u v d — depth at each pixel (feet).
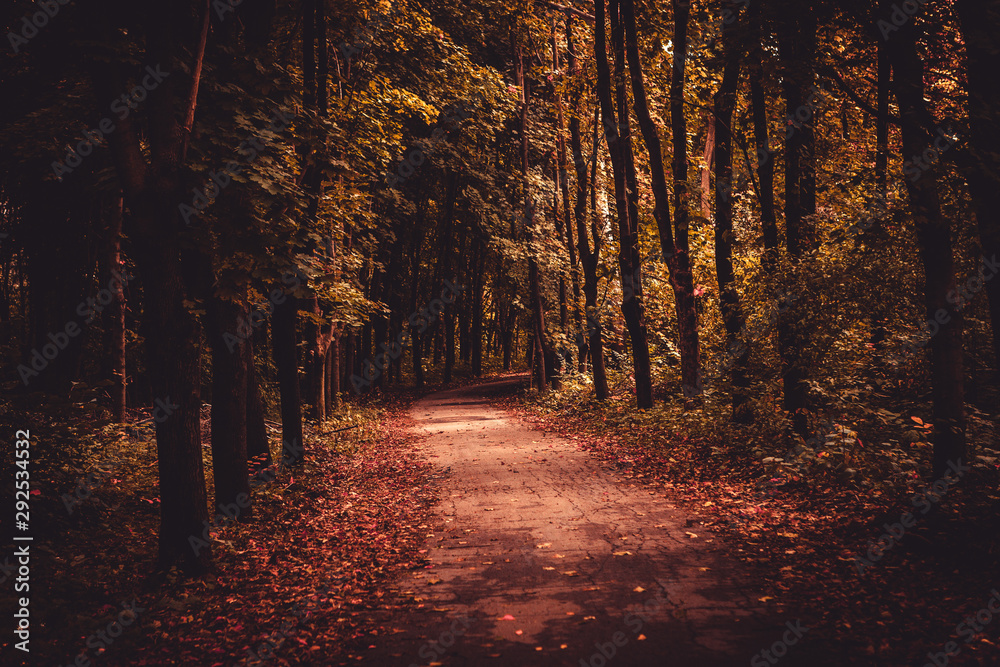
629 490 32.55
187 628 18.22
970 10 19.83
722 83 42.47
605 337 79.61
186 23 26.89
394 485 37.96
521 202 93.86
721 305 42.86
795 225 36.55
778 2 26.40
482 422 70.90
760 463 33.24
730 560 21.18
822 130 43.19
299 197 26.45
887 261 33.86
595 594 18.94
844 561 19.83
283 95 29.50
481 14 72.23
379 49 59.11
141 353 66.90
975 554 18.66
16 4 27.32
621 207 55.88
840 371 35.42
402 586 20.62
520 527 26.84
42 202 55.36
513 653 15.48
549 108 74.79
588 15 66.33
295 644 16.70
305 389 76.89
